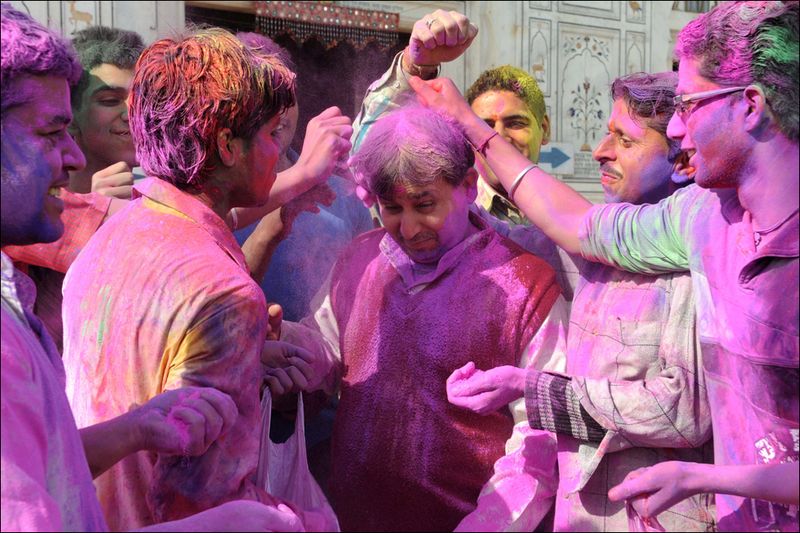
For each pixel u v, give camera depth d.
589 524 1.09
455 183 1.15
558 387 1.08
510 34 3.69
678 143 1.13
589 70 3.73
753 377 0.97
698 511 1.07
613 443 1.07
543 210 1.21
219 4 3.86
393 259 1.22
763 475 0.95
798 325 0.94
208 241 1.05
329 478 1.22
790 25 0.91
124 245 1.06
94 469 0.92
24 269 1.40
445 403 1.16
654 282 1.11
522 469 1.13
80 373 1.06
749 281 0.97
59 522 0.75
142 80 1.07
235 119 1.05
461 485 1.15
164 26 3.55
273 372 1.17
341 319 1.24
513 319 1.16
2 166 0.85
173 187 1.09
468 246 1.21
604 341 1.11
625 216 1.12
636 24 3.71
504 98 1.71
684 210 1.07
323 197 1.28
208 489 0.98
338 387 1.23
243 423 0.99
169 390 0.95
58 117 0.88
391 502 1.18
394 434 1.17
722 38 0.94
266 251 1.28
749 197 0.97
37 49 0.85
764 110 0.93
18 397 0.78
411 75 1.26
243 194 1.12
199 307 0.98
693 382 1.04
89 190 1.65
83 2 3.66
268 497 1.05
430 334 1.17
